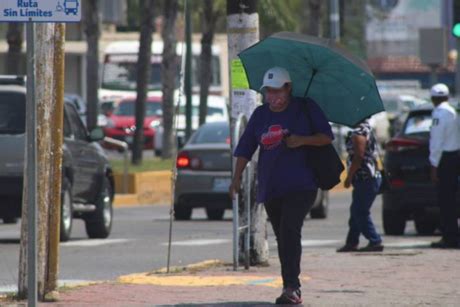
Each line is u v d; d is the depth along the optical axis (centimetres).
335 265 3912
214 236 5394
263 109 3000
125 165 8188
